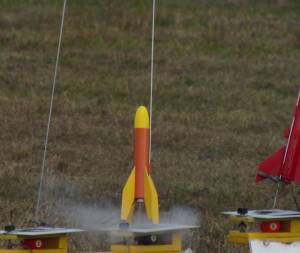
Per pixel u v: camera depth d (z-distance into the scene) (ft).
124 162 150.41
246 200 117.19
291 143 60.85
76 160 151.43
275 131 189.16
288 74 247.91
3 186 123.03
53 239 55.11
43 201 110.01
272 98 222.89
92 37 265.75
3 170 136.26
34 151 158.40
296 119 61.05
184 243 82.23
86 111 201.05
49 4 291.38
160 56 256.52
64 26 272.10
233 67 251.80
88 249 78.79
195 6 302.04
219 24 286.05
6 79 225.15
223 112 207.00
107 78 233.96
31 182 126.41
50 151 158.92
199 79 237.45
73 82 227.61
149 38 271.08
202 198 119.24
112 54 253.85
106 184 128.36
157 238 56.18
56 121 188.65
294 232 58.23
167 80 234.17
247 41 275.39
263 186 126.72
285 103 219.41
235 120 197.88
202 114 204.23
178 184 128.26
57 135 175.63
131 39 268.62
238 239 58.23
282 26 290.15
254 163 151.23
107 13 286.05
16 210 101.19
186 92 224.74
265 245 56.95
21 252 54.24
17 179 129.18
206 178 134.72
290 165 60.75
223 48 269.44
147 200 56.34
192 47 267.39
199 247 82.33
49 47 254.68
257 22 291.38
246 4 310.65
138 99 218.59
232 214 58.80
